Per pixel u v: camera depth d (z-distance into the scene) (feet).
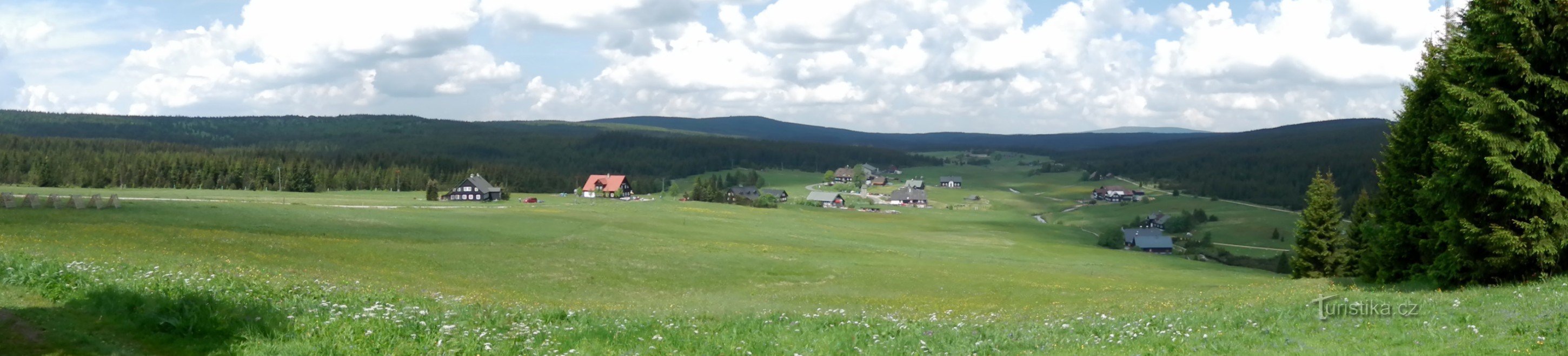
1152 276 248.32
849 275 202.49
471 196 565.12
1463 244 106.01
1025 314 111.34
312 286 90.94
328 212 281.95
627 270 190.70
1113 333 70.95
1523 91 99.45
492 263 184.03
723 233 331.16
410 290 111.04
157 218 210.79
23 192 420.36
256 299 68.33
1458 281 107.65
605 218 349.20
